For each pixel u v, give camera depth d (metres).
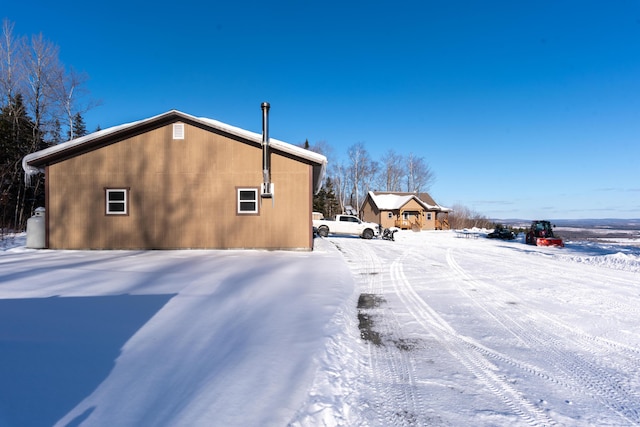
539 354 4.52
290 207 13.34
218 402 2.96
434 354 4.47
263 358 3.84
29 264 9.42
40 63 27.39
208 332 4.53
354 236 27.44
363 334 5.17
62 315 5.04
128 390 3.09
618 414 3.17
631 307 6.84
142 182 13.28
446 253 16.52
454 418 3.05
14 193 26.17
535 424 2.99
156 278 7.68
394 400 3.34
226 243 13.33
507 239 31.33
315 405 3.04
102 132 12.93
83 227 13.26
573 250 20.34
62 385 3.13
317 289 7.11
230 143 13.34
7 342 4.04
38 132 27.34
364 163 62.19
